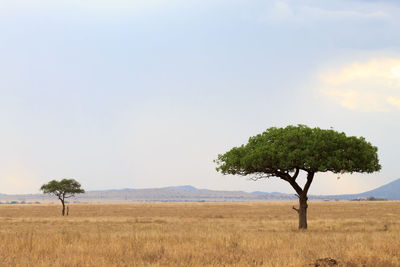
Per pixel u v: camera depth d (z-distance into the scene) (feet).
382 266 43.32
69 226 137.80
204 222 160.97
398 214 258.57
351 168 109.91
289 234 83.25
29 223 161.89
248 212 316.19
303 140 112.57
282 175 117.80
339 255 49.37
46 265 41.32
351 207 400.06
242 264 42.47
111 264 42.29
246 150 118.21
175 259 46.34
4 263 42.70
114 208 443.32
